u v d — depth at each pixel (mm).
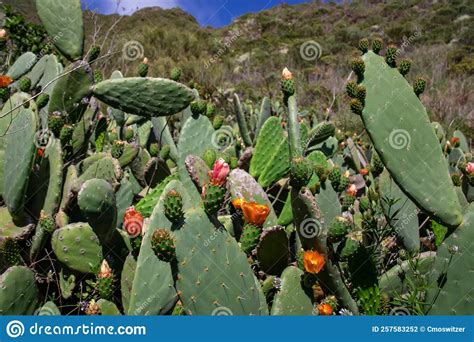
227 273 1595
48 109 2711
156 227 1748
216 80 10094
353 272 1861
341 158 3918
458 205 1834
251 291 1621
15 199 2174
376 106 1979
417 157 1921
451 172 3822
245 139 4160
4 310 1767
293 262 2221
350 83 2010
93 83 2744
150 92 2777
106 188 1993
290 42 22469
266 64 16312
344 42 21250
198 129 2852
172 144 3779
